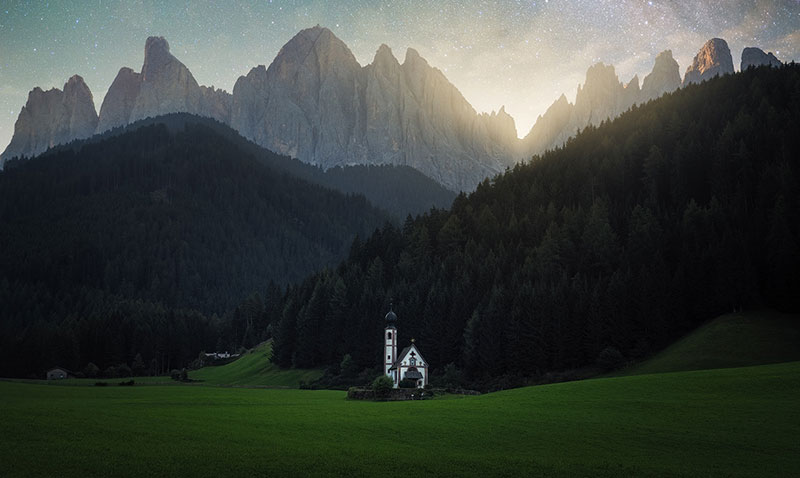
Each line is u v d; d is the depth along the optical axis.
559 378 115.00
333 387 133.25
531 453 44.84
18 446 42.41
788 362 87.75
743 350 103.31
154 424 55.16
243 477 37.12
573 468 40.31
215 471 38.06
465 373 129.00
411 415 64.31
